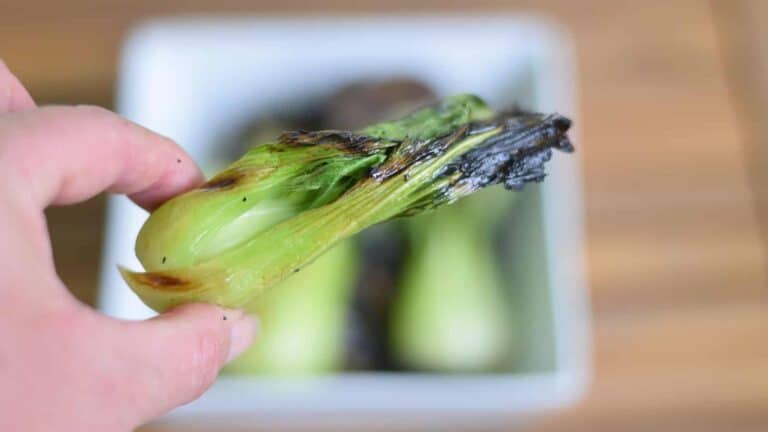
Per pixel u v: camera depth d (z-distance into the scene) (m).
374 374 0.47
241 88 0.53
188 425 0.50
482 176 0.33
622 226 0.53
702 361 0.51
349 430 0.50
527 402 0.46
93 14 0.56
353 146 0.33
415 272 0.50
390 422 0.50
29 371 0.29
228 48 0.51
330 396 0.46
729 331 0.51
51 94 0.54
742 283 0.52
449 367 0.50
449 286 0.50
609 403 0.50
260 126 0.53
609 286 0.52
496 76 0.53
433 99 0.52
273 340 0.48
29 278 0.29
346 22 0.53
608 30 0.57
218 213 0.33
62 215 0.51
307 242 0.33
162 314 0.32
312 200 0.33
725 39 0.57
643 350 0.51
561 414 0.50
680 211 0.54
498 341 0.50
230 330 0.32
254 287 0.33
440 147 0.32
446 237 0.50
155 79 0.51
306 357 0.49
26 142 0.30
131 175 0.33
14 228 0.29
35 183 0.30
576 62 0.56
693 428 0.50
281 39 0.52
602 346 0.51
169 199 0.34
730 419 0.50
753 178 0.54
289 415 0.48
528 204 0.50
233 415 0.48
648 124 0.55
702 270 0.52
